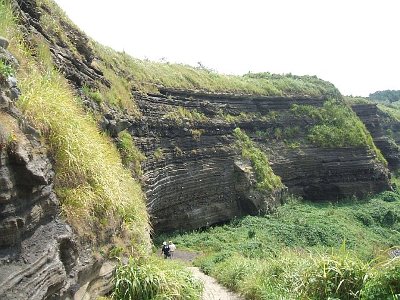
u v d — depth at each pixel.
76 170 6.52
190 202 24.31
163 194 21.36
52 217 5.48
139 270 7.37
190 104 27.17
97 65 15.46
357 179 38.75
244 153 30.27
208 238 22.00
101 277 6.73
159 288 7.21
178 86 26.61
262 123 35.03
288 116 38.22
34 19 10.59
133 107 18.88
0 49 6.17
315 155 37.25
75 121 6.99
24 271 4.43
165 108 23.89
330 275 7.85
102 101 13.08
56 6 13.38
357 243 24.92
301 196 35.69
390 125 59.59
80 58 13.30
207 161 26.36
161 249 18.70
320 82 45.75
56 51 11.09
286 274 10.05
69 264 5.52
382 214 33.91
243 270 12.23
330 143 38.38
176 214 22.88
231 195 27.95
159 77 25.25
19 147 4.84
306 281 8.13
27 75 6.82
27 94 5.87
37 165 5.16
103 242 6.91
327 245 24.23
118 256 7.36
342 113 42.12
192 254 19.03
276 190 31.05
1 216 4.38
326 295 7.58
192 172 24.61
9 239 4.43
